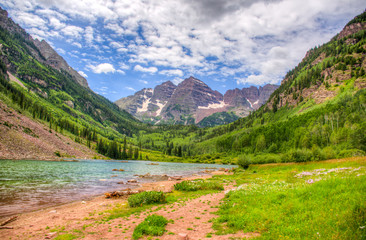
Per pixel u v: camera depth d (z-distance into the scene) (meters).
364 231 9.00
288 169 54.50
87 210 21.94
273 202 16.84
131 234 13.64
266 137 174.50
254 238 11.04
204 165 147.25
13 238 13.29
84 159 126.50
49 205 24.50
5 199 25.77
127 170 82.12
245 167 83.19
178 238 12.25
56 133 150.38
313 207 13.17
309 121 166.88
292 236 10.41
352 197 12.54
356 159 45.16
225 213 17.83
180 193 33.69
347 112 153.00
